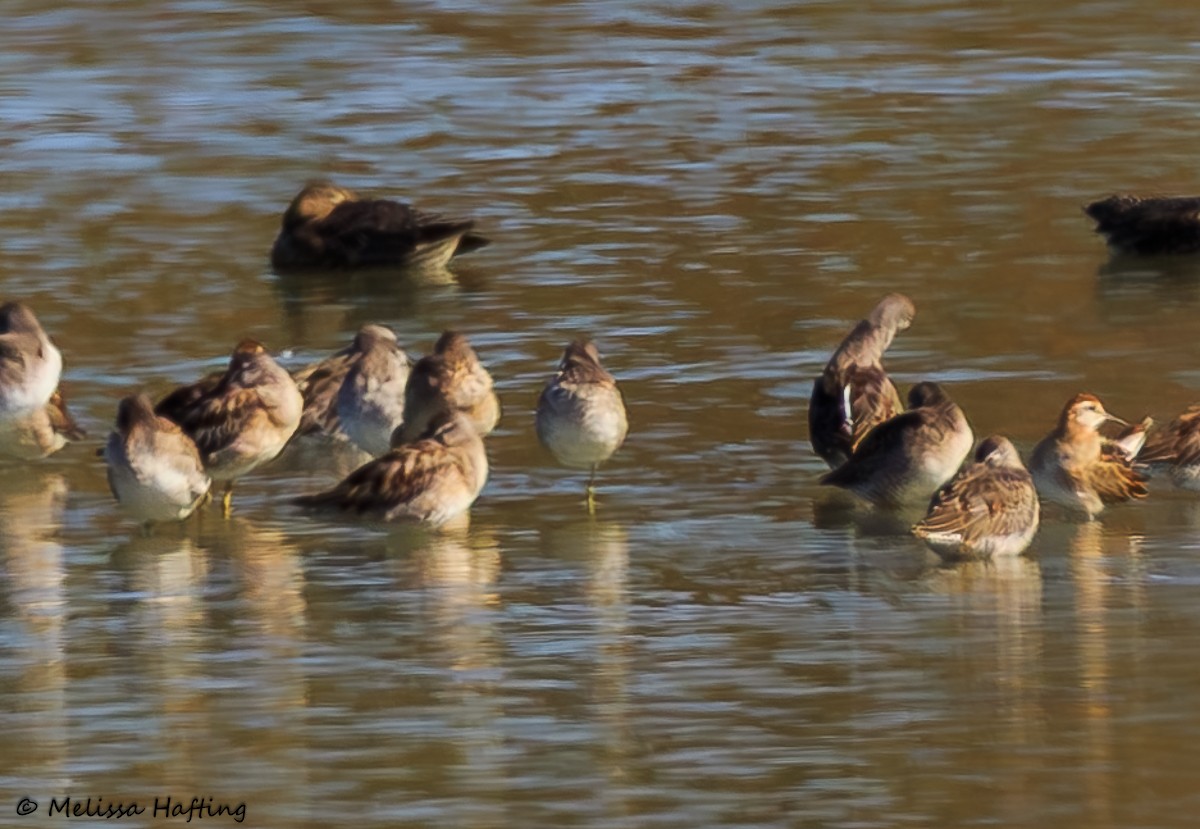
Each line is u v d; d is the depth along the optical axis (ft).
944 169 93.40
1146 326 69.97
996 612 46.19
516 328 71.36
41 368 58.08
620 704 41.47
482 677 42.96
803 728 40.19
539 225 85.71
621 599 47.60
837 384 57.88
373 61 119.14
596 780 38.09
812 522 53.21
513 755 39.19
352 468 58.80
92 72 116.78
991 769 38.27
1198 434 54.29
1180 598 46.70
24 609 47.50
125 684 42.93
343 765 38.91
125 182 93.35
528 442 60.13
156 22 129.80
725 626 45.73
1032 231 83.30
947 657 43.57
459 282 77.92
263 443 54.54
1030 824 36.14
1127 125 101.30
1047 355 66.74
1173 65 114.62
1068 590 47.52
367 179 94.17
